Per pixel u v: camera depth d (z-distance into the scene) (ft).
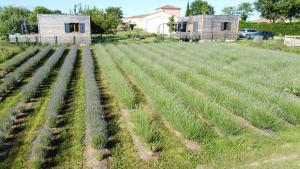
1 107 25.23
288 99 24.22
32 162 15.17
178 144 18.07
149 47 70.64
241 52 59.06
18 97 28.35
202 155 16.81
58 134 19.35
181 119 19.66
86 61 46.01
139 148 17.58
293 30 130.93
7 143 18.04
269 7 176.96
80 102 26.37
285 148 17.54
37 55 52.49
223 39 104.32
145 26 184.34
